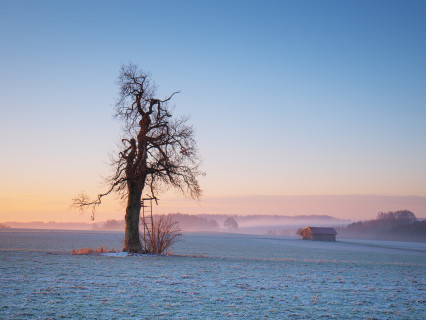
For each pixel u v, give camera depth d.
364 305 13.49
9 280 16.44
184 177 36.19
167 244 37.78
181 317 10.84
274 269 26.55
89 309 11.43
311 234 146.50
